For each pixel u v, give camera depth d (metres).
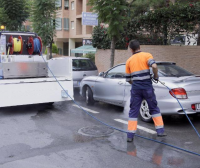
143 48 14.38
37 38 9.12
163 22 13.46
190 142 5.35
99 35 17.41
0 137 5.68
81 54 31.00
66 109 8.48
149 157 4.60
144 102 6.77
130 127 5.37
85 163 4.37
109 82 8.04
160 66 7.07
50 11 19.94
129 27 15.24
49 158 4.57
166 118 7.29
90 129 6.23
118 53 16.25
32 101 7.73
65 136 5.72
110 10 11.19
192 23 12.77
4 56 8.38
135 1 12.67
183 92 6.00
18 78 7.96
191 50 12.43
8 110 8.30
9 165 4.30
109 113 7.90
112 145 5.19
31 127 6.41
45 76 8.34
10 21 22.31
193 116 7.46
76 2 30.47
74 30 31.27
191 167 4.21
